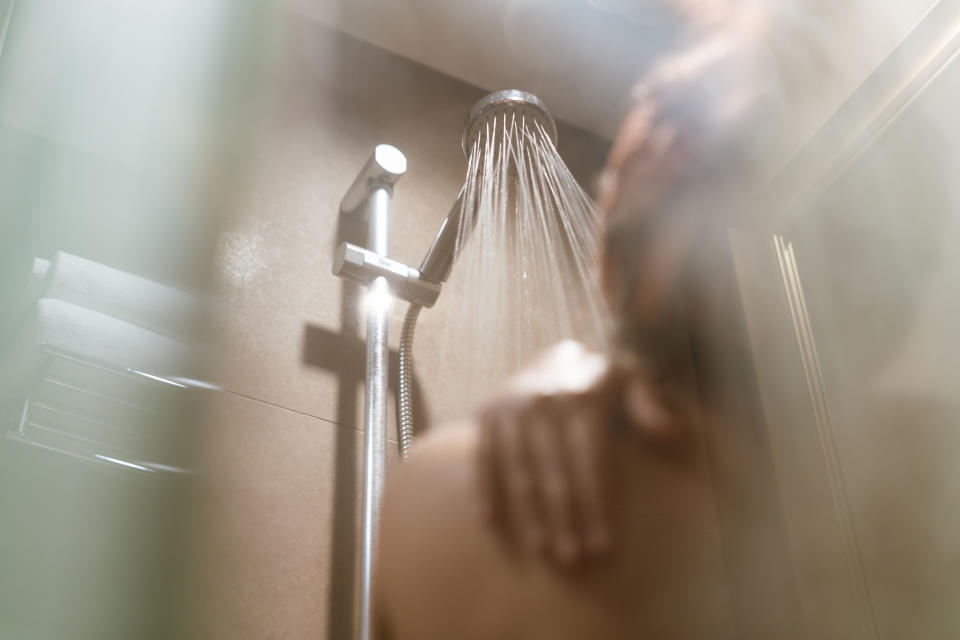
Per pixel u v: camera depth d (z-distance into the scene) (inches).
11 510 28.0
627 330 19.6
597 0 47.4
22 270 32.1
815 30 45.0
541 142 38.3
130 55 39.8
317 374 37.4
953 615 36.8
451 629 15.4
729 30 26.9
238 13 44.9
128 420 31.6
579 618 15.5
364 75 48.8
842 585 38.5
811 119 45.9
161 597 29.6
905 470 40.0
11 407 29.4
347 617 32.8
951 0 42.5
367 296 37.5
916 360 40.9
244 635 30.5
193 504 31.7
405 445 34.9
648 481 17.3
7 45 35.8
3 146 34.1
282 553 32.6
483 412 17.6
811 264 46.7
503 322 41.9
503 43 51.1
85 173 35.8
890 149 44.0
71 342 31.4
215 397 34.2
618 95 53.4
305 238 40.8
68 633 27.5
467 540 15.9
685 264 22.2
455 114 51.3
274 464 34.3
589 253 42.2
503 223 36.5
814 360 45.0
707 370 44.2
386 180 40.7
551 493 16.4
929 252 41.4
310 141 44.1
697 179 21.4
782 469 40.9
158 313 34.4
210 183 39.3
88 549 28.9
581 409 17.5
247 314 36.9
